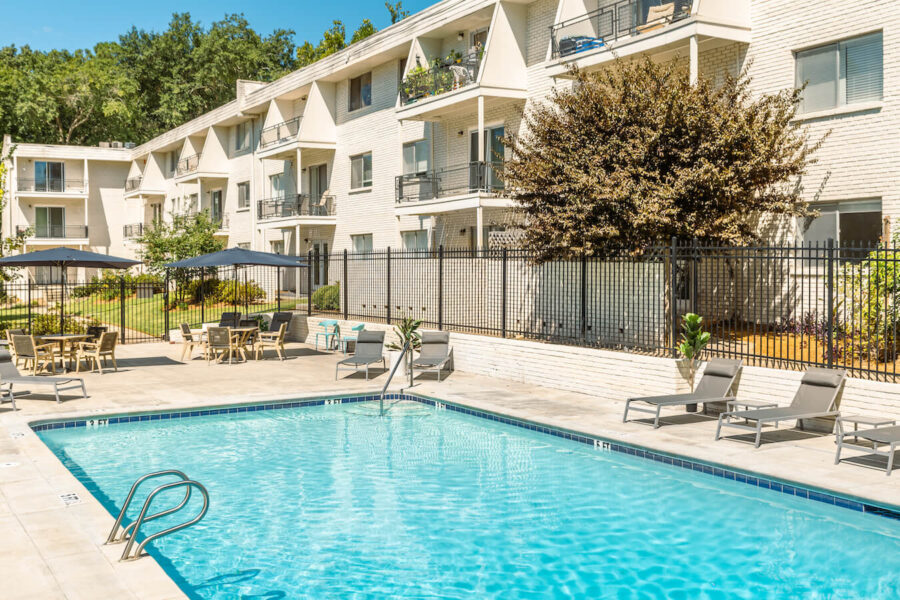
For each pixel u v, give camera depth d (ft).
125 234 175.73
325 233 112.88
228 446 37.58
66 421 40.42
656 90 49.39
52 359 56.70
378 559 23.15
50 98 205.87
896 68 48.85
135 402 44.83
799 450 32.30
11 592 17.81
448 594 20.65
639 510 27.48
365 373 57.93
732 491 29.53
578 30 70.08
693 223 47.67
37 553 20.45
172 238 123.54
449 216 87.30
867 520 25.27
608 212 48.03
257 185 130.93
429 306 69.82
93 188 181.27
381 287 76.84
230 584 21.26
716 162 48.01
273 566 22.58
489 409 42.60
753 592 20.59
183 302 110.73
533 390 49.32
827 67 52.95
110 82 220.02
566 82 72.43
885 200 49.62
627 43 60.18
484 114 83.30
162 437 39.47
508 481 31.32
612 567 22.44
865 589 20.68
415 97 88.33
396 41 92.12
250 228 133.90
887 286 40.14
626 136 49.01
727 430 36.58
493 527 25.88
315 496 29.45
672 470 32.12
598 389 46.55
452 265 67.10
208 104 249.75
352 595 20.56
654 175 47.42
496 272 61.41
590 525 25.96
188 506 28.25
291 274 119.34
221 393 48.21
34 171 173.99
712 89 57.62
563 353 49.06
